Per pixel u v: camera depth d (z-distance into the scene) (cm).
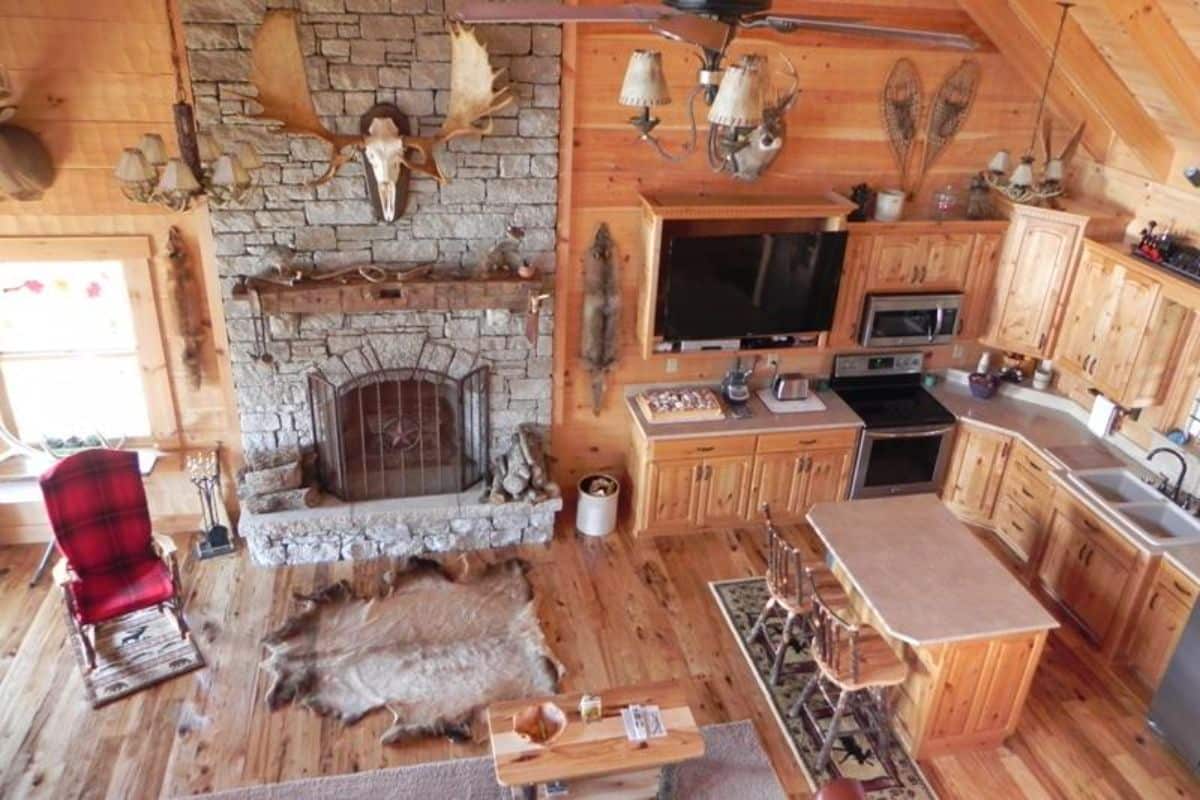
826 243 558
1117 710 493
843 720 476
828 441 600
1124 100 516
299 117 445
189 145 438
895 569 457
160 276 527
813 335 588
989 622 425
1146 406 539
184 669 487
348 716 464
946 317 602
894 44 549
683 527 612
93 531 482
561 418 607
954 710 446
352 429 575
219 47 469
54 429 562
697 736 398
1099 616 529
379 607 540
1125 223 564
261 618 527
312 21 470
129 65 473
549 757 384
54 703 462
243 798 420
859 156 577
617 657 513
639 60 302
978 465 618
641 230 562
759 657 516
